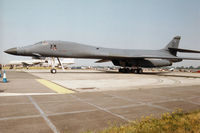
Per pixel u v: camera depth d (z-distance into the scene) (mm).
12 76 16469
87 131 3119
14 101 5395
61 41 21688
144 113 4371
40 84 10141
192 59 21609
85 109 4633
